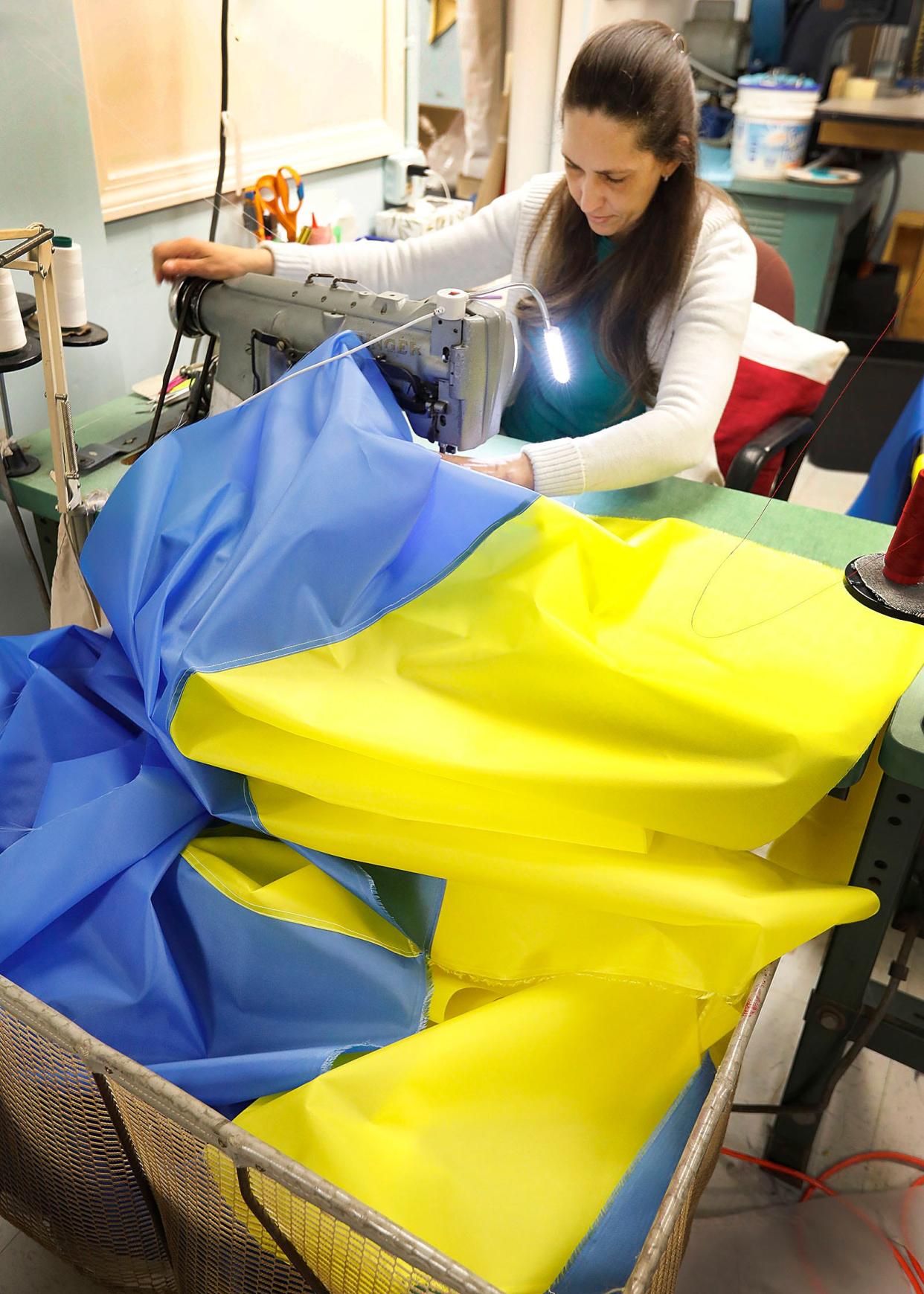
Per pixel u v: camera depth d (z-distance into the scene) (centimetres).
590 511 138
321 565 96
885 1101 147
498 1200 80
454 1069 84
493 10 233
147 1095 77
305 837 93
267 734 94
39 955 93
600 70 128
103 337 138
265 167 186
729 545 114
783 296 184
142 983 88
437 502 100
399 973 91
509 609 95
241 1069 84
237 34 169
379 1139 80
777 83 285
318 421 107
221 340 132
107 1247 104
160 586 100
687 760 89
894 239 330
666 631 100
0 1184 111
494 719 92
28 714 106
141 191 163
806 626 103
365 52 202
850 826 115
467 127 252
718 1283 125
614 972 91
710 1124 77
